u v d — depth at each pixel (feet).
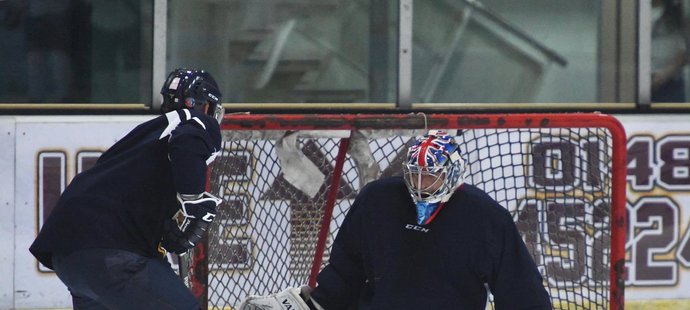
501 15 76.59
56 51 72.33
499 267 43.39
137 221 45.73
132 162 46.01
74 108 72.59
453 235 43.27
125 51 73.10
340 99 75.36
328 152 57.72
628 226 76.43
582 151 64.08
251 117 52.95
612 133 54.70
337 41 75.15
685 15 78.13
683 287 76.84
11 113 71.77
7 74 71.82
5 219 71.41
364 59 75.41
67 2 72.33
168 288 45.60
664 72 78.28
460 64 76.43
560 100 77.61
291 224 58.90
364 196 45.09
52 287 72.08
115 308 45.80
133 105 73.15
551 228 61.00
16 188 71.56
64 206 45.85
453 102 76.43
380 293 44.06
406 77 75.51
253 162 57.82
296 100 75.05
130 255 45.32
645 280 76.64
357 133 54.39
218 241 58.18
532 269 43.50
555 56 77.36
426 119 53.83
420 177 42.63
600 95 77.87
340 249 46.24
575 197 60.85
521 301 43.14
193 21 73.72
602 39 77.71
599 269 60.13
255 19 74.38
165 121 46.68
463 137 63.36
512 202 65.92
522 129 59.77
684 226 76.84
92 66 72.79
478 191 44.19
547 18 77.10
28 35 71.97
